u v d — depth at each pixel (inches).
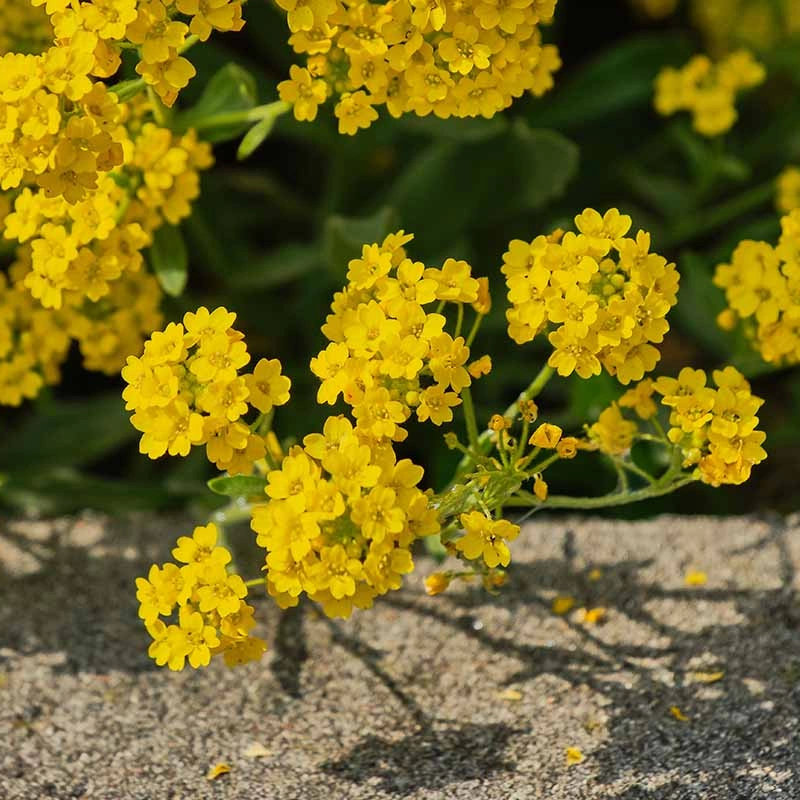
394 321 24.5
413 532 24.5
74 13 24.5
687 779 25.2
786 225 25.7
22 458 28.5
